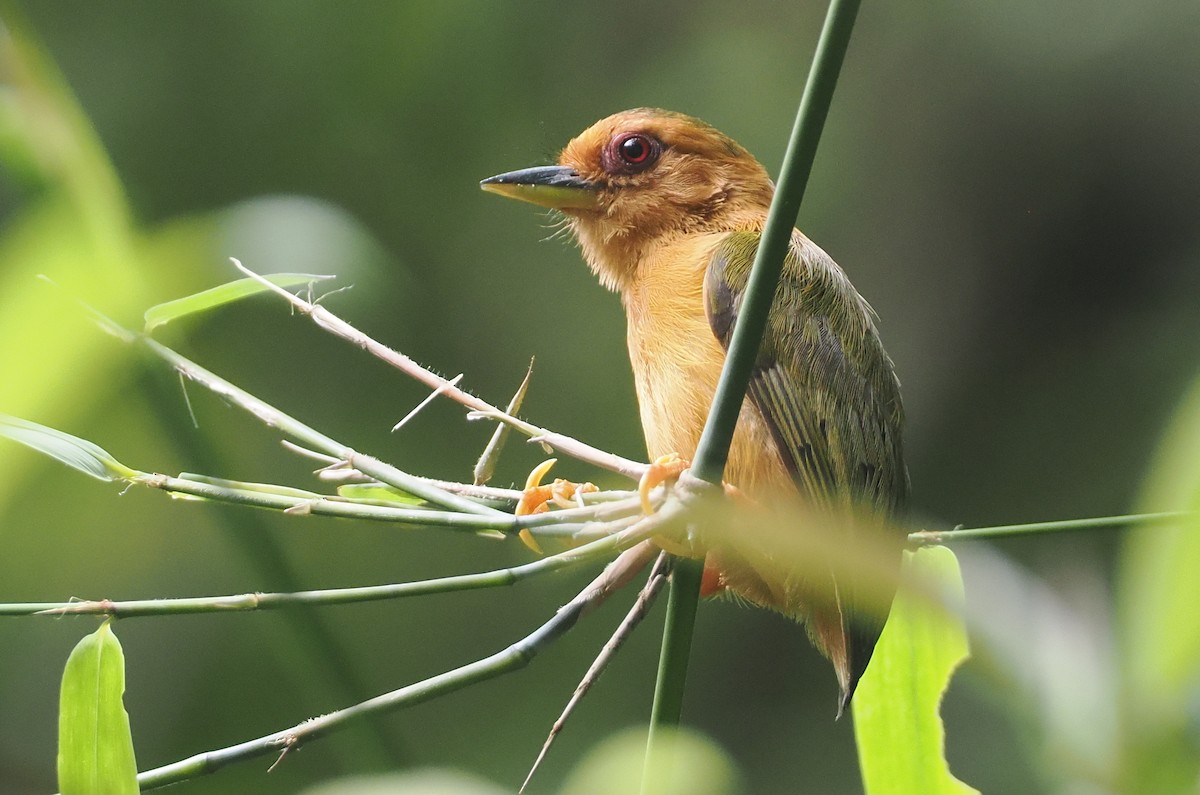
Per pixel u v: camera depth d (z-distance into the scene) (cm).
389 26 1299
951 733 1175
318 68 1292
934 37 1591
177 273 307
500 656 462
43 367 303
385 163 1319
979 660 242
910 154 1603
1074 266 1594
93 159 298
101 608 420
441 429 1297
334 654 375
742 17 1494
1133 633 217
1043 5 1559
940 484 1569
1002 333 1602
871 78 1608
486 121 1352
